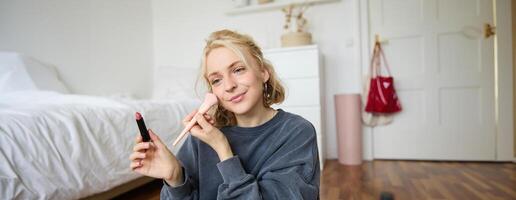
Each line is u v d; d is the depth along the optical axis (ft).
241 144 1.99
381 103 7.43
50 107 3.44
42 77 5.86
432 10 7.48
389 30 7.75
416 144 7.69
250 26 8.82
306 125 2.01
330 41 8.08
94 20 7.70
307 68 6.94
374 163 7.45
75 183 3.24
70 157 3.22
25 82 5.32
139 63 9.30
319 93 6.88
